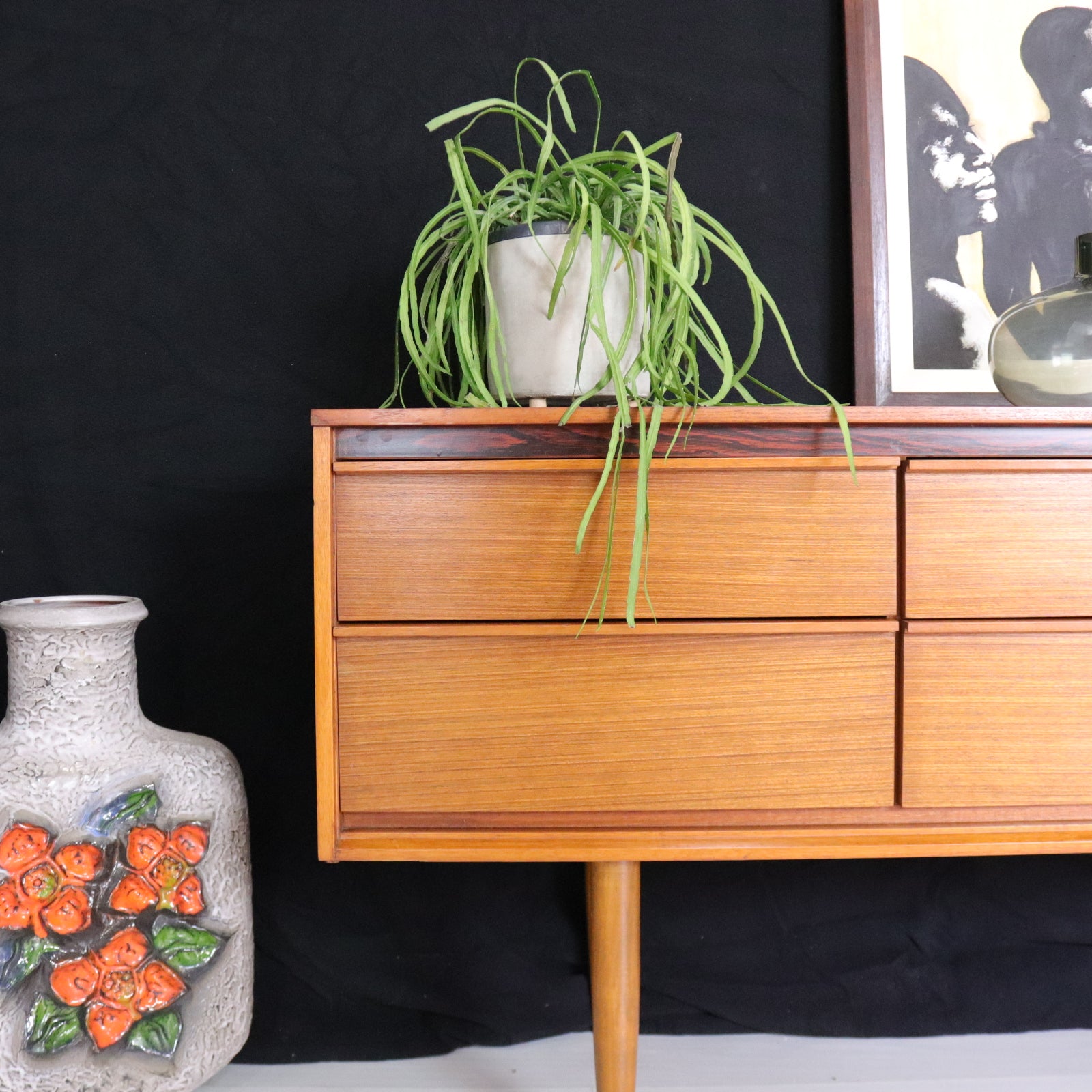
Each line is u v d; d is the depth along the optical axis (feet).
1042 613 2.40
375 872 3.62
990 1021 3.61
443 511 2.36
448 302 2.94
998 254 3.49
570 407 2.37
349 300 3.55
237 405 3.56
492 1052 3.53
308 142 3.54
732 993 3.64
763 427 2.36
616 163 2.77
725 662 2.39
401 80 3.54
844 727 2.41
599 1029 2.59
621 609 2.38
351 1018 3.57
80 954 2.72
